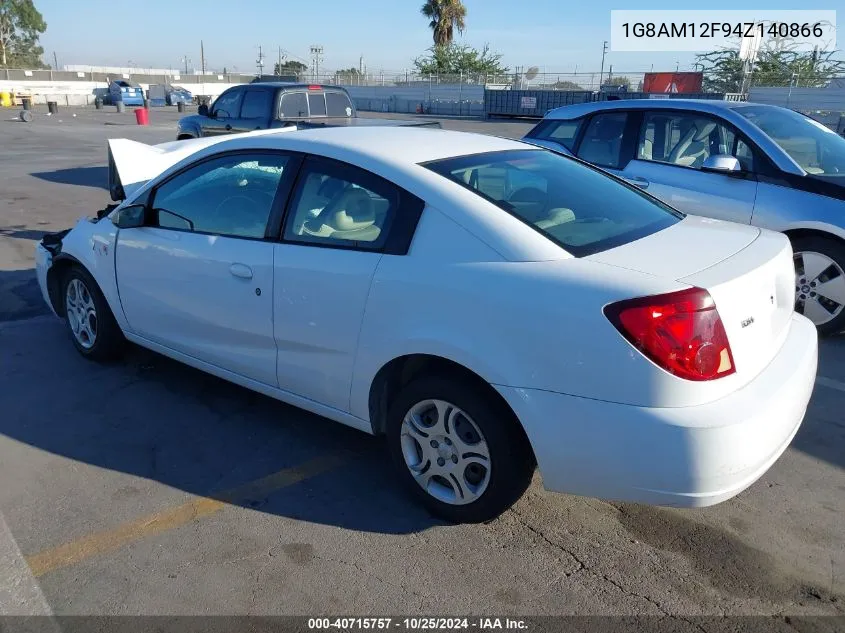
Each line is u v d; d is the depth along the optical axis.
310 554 2.85
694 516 3.11
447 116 41.41
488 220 2.77
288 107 11.13
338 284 3.07
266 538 2.95
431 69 54.78
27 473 3.41
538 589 2.66
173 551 2.86
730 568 2.77
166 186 4.02
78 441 3.71
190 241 3.75
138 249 4.04
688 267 2.61
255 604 2.58
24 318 5.62
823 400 4.21
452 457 2.96
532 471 2.88
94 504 3.17
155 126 27.42
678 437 2.34
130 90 45.50
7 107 42.53
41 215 9.84
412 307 2.84
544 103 36.47
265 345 3.48
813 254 5.09
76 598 2.60
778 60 36.00
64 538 2.94
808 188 5.09
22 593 2.62
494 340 2.63
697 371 2.37
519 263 2.65
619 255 2.69
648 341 2.36
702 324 2.38
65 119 31.77
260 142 3.59
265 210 3.48
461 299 2.70
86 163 15.66
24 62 76.44
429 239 2.86
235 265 3.49
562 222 2.92
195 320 3.80
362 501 3.22
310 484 3.35
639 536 2.97
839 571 2.75
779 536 2.97
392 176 3.04
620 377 2.40
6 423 3.89
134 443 3.71
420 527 3.03
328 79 53.44
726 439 2.35
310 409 3.46
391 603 2.59
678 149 5.95
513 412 2.73
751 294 2.61
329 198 3.23
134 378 4.49
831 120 27.89
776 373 2.69
